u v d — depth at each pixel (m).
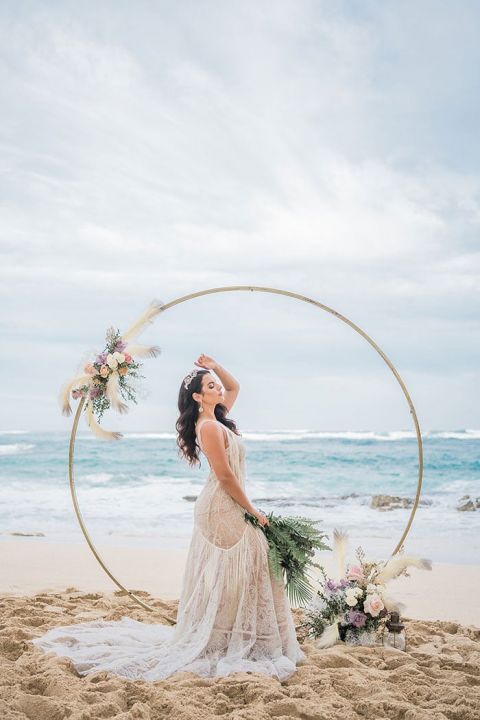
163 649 4.01
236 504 4.16
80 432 33.06
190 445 4.41
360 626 4.40
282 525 4.23
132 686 3.36
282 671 3.73
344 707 3.24
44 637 4.16
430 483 19.97
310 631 4.57
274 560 4.07
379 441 25.69
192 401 4.40
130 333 4.75
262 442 25.72
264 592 4.06
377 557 8.62
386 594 4.46
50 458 23.92
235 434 4.41
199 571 4.12
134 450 24.05
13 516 12.53
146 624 4.68
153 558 8.02
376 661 4.01
